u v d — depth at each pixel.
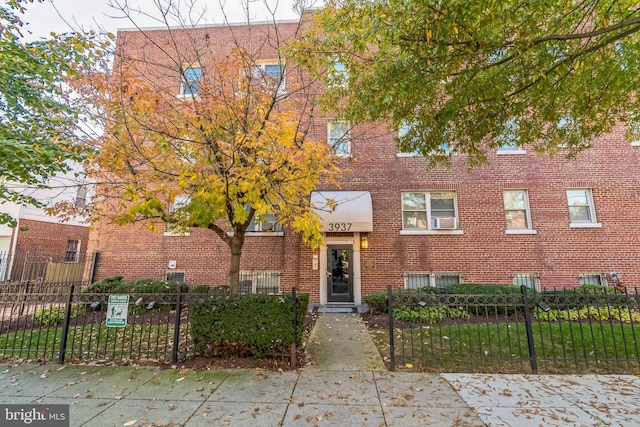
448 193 11.59
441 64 5.09
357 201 10.73
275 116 5.65
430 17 4.16
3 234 15.70
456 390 4.34
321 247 11.18
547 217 11.07
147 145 6.98
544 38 4.61
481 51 4.84
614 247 10.77
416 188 11.43
